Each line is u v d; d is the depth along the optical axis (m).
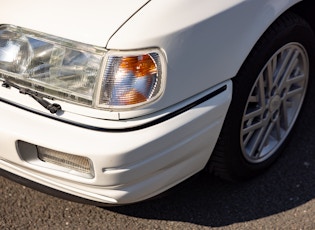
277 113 3.39
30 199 3.23
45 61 2.68
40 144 2.64
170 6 2.67
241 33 2.86
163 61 2.63
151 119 2.66
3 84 2.78
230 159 3.16
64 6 2.71
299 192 3.35
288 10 3.18
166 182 2.86
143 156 2.64
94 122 2.63
